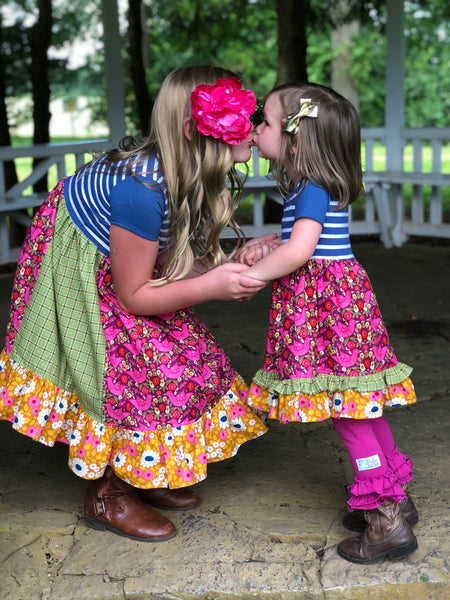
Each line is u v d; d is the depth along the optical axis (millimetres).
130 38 7234
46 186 7199
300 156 1932
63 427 2227
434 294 4945
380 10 8859
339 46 16875
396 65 6379
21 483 2586
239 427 2287
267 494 2447
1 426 3082
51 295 2104
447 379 3416
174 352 2090
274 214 7293
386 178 6289
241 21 11203
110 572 2068
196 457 2113
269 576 2023
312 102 1913
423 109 18391
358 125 1979
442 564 2031
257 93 16344
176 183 1942
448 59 18297
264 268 1935
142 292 2023
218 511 2352
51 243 2104
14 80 12867
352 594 1968
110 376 2061
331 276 1999
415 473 2549
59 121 23156
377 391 2010
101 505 2258
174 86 1942
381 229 6605
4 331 4352
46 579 2070
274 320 2092
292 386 2012
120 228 1940
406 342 3971
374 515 2037
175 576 2037
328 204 1971
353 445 2039
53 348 2121
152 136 1993
